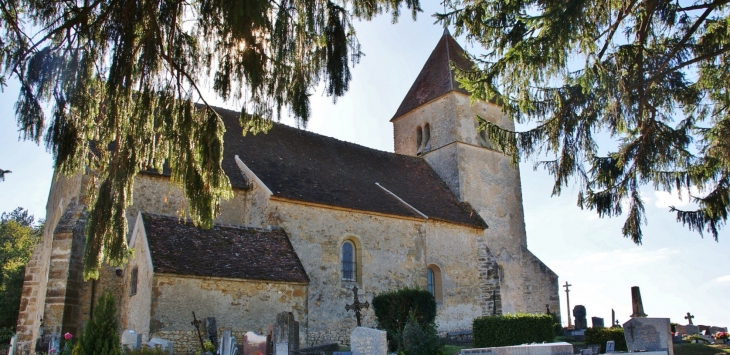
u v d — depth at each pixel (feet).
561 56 36.27
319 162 79.20
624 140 46.80
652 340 47.55
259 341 44.86
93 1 28.17
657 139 44.32
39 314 66.13
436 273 78.13
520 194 101.30
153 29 28.76
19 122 26.73
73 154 28.19
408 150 104.99
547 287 92.94
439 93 99.45
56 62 26.84
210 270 52.11
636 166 44.70
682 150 45.91
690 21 43.24
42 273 69.77
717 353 57.77
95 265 29.45
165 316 48.73
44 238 74.84
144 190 60.64
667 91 44.06
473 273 82.12
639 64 39.27
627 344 48.75
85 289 55.88
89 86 28.45
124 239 30.53
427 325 54.44
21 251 160.15
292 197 65.26
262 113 31.30
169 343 45.57
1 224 173.68
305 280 57.26
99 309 34.30
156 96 30.01
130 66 28.04
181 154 31.17
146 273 50.75
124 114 30.17
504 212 97.30
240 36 27.89
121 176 29.84
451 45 107.34
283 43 29.19
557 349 43.98
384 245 72.23
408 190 85.20
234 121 77.56
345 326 65.77
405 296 61.46
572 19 33.68
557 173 43.29
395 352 52.08
